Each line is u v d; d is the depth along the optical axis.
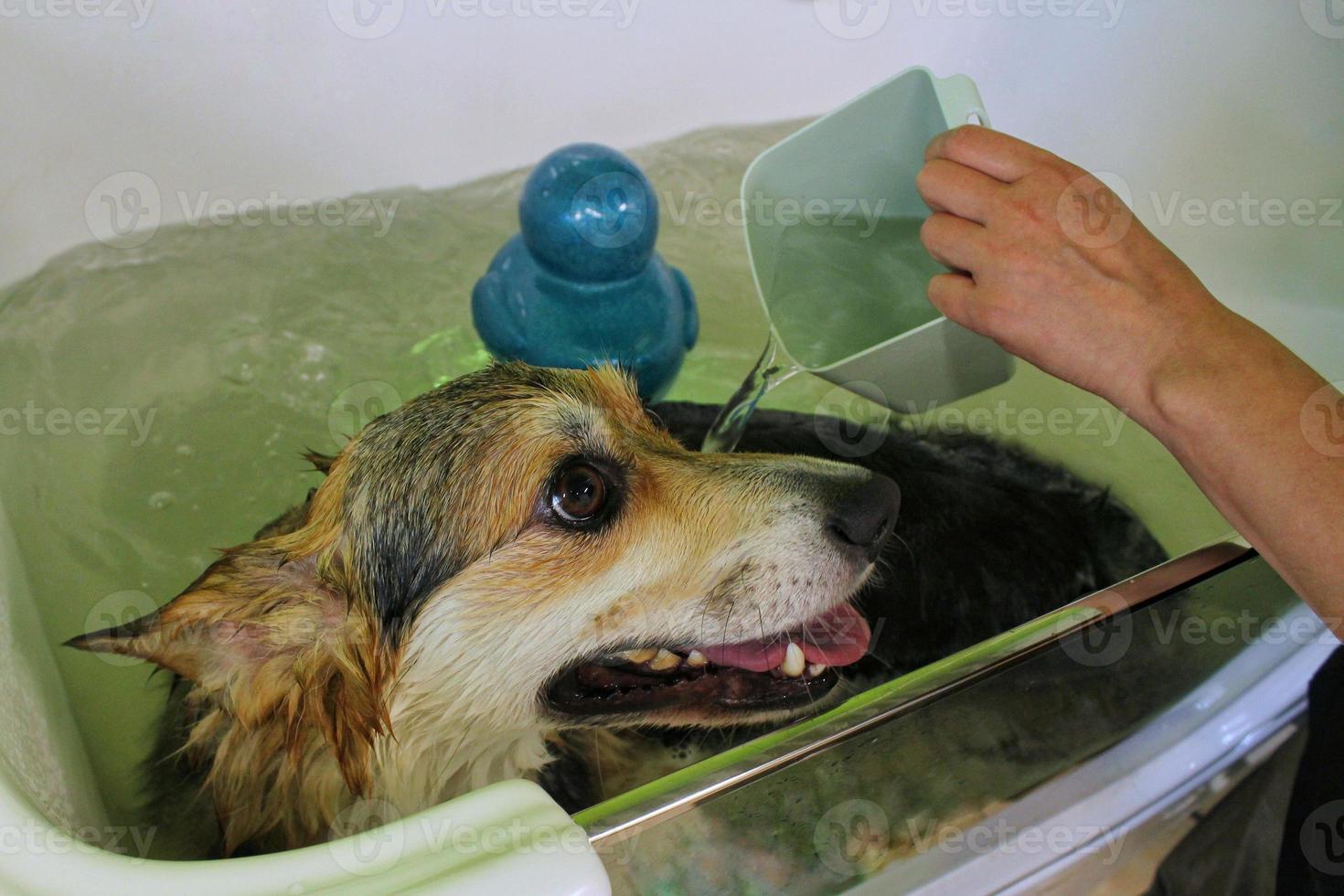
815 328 1.15
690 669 0.96
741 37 1.68
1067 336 0.89
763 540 0.94
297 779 0.86
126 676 0.95
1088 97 1.64
